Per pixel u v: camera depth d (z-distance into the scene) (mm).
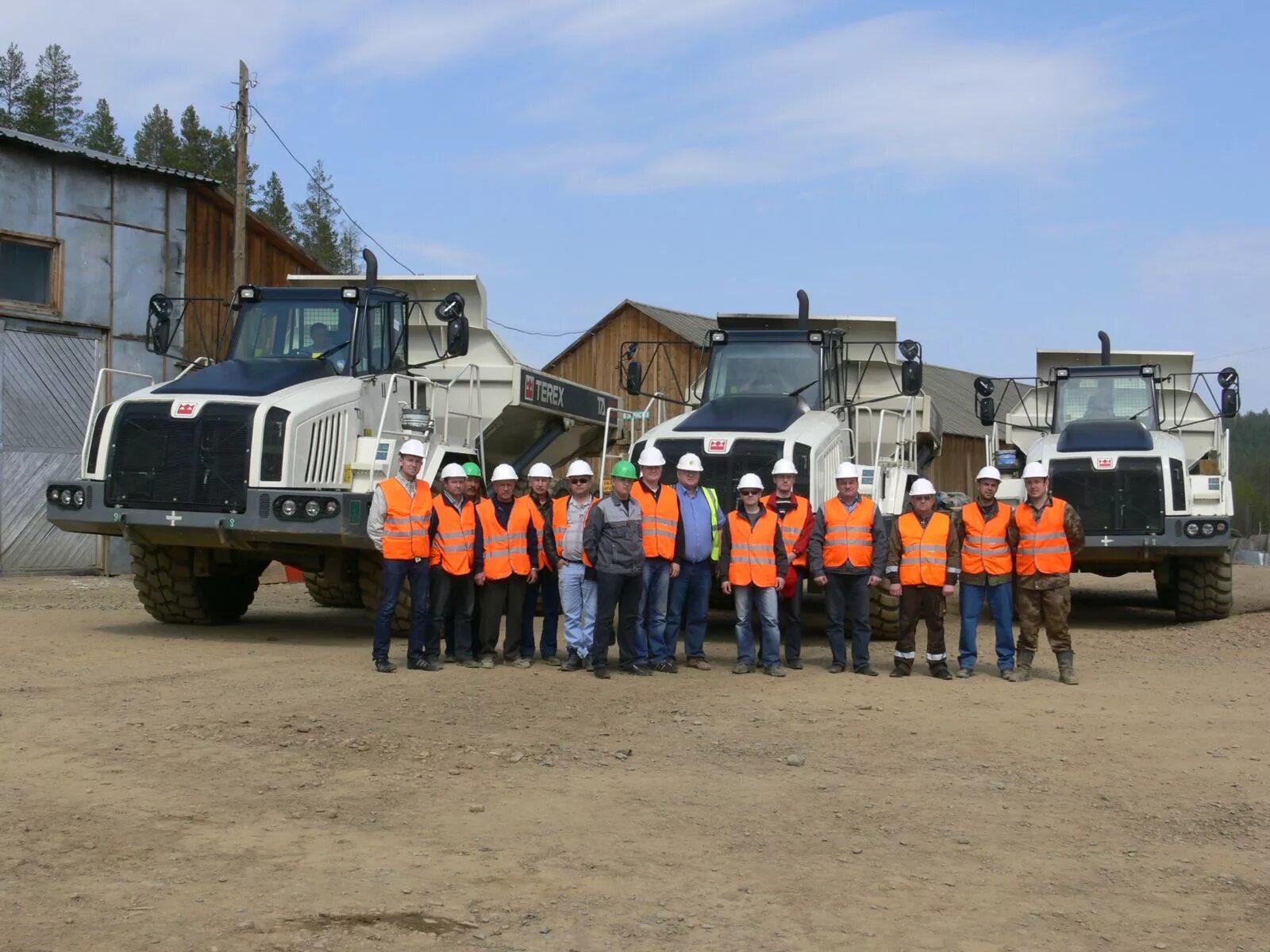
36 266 21234
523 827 6523
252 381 13102
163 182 22891
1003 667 11812
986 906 5594
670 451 13688
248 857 5906
